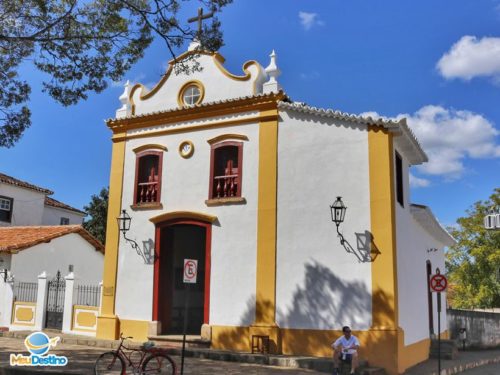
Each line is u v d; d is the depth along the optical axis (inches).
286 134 572.1
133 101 676.7
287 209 557.0
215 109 609.6
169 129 639.1
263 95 580.4
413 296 584.7
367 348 494.6
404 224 569.0
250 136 589.3
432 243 740.7
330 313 519.8
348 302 513.7
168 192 626.8
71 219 1312.7
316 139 557.3
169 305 632.4
